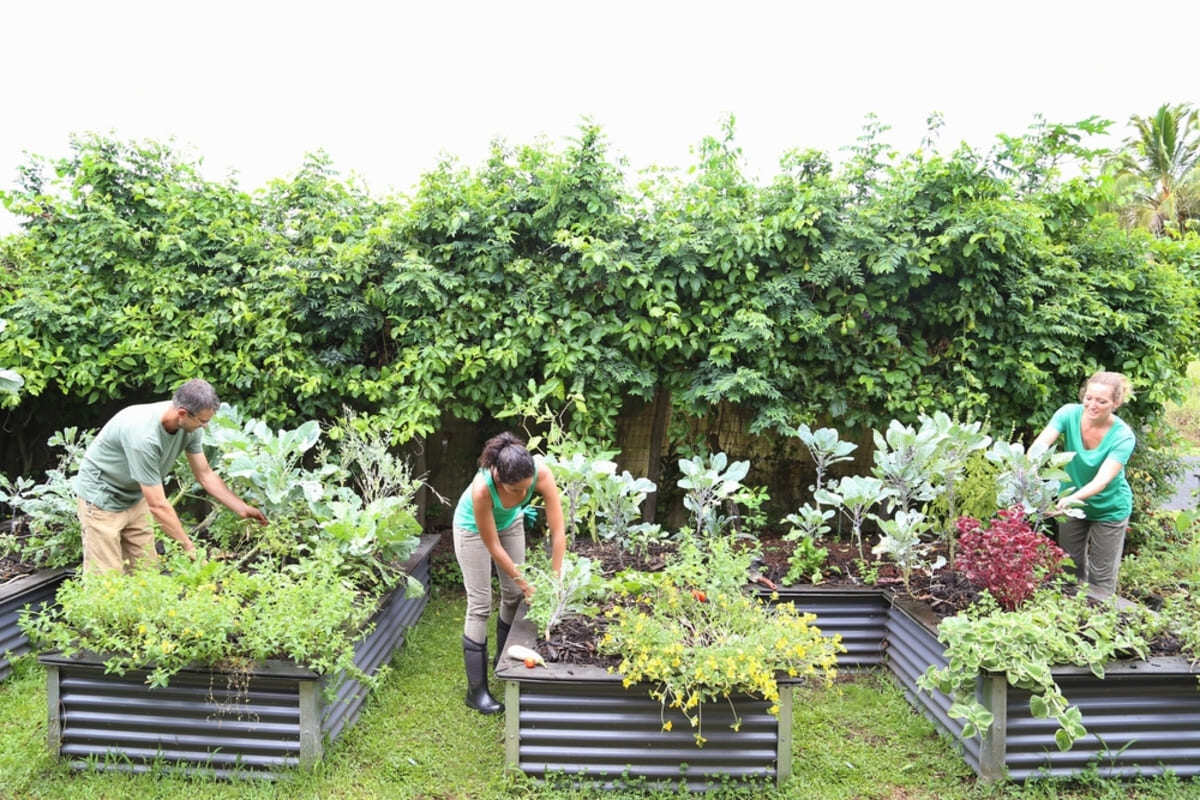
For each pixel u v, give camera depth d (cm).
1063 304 434
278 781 252
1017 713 259
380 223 445
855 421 454
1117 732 261
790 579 365
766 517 486
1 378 381
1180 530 432
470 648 311
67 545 383
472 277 449
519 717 254
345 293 441
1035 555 297
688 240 425
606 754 255
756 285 436
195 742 257
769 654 252
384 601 338
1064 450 390
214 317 444
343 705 286
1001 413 451
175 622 246
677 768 256
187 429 301
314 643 257
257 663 253
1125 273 457
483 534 285
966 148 422
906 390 438
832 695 330
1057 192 459
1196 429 1050
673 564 348
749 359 443
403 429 443
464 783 260
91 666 254
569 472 375
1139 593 365
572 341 435
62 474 404
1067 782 258
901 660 339
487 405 455
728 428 496
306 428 387
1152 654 272
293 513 365
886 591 355
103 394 469
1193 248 510
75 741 259
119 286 461
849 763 274
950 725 289
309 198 478
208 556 356
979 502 382
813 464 502
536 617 286
